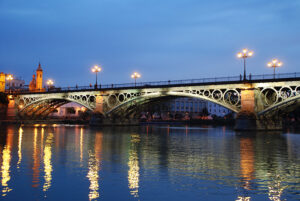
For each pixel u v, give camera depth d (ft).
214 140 116.57
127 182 44.65
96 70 263.49
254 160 64.64
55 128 209.36
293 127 276.62
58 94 284.82
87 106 263.49
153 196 38.09
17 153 73.41
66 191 40.01
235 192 39.75
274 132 174.40
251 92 179.73
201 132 178.50
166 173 50.75
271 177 48.01
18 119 312.50
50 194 38.68
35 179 46.14
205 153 75.97
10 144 94.48
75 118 401.70
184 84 209.67
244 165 58.49
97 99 255.91
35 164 58.18
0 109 310.04
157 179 46.47
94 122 248.73
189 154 73.92
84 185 42.91
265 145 96.84
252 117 176.76
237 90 191.93
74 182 44.52
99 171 52.06
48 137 124.36
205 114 604.08
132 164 58.90
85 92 264.31
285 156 70.90
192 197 37.76
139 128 226.17
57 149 82.17
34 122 307.37
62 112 430.61
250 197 37.78
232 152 78.13
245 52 188.55
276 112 194.08
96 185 42.96
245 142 107.96
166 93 218.18
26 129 192.44
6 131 167.53
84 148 85.05
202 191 40.22
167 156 70.13
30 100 311.68
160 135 146.10
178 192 39.73
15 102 323.37
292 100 166.20
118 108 248.93
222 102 192.54
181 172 51.60
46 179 46.19
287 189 41.19
